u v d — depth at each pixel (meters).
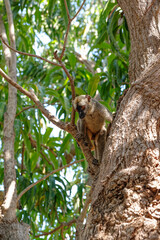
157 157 3.75
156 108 4.22
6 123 6.95
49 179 8.59
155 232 3.21
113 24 7.96
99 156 6.83
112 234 3.37
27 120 8.17
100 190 3.86
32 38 11.30
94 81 7.96
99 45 8.61
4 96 9.16
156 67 4.45
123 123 4.23
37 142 8.13
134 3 5.44
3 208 5.79
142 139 3.94
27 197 8.18
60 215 9.70
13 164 6.45
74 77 8.92
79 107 6.90
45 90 8.30
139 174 3.65
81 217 6.77
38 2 11.38
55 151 9.98
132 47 5.28
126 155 3.89
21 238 5.57
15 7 10.06
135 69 5.01
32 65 10.48
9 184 6.12
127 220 3.38
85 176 10.48
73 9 13.96
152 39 5.05
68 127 5.30
